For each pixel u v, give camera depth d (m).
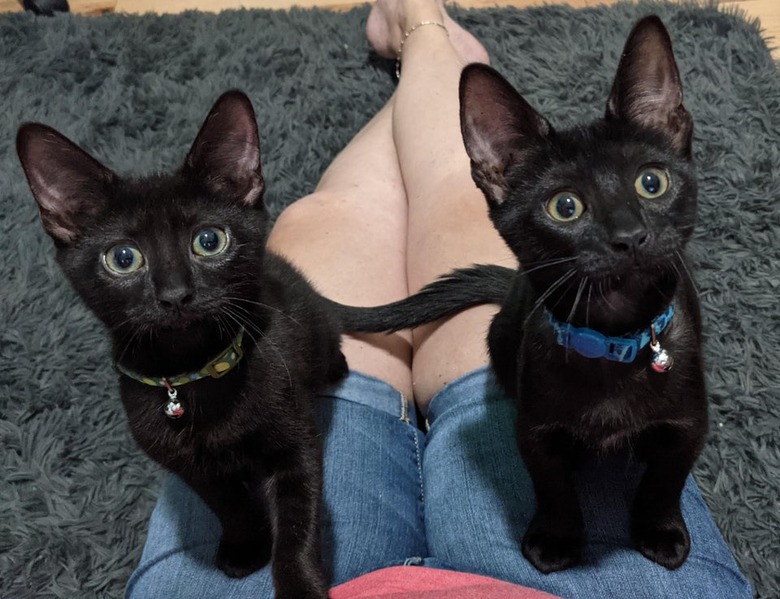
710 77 0.65
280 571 0.33
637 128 0.32
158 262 0.33
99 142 0.67
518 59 0.69
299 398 0.36
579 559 0.34
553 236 0.31
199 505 0.39
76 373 0.53
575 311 0.31
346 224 0.53
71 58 0.72
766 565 0.41
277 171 0.64
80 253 0.34
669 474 0.34
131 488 0.48
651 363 0.31
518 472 0.38
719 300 0.52
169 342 0.33
